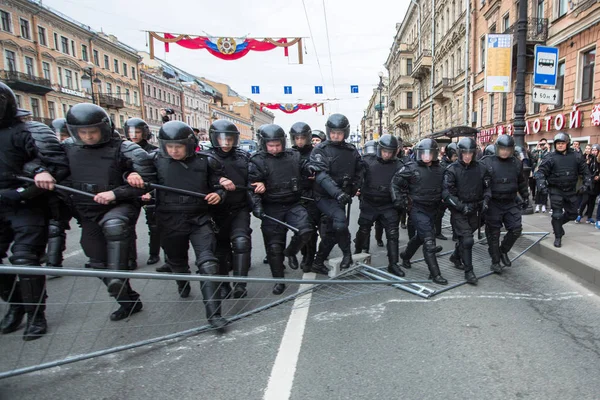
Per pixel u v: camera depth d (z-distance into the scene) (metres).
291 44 10.04
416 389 2.28
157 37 9.85
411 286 4.04
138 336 3.01
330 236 4.39
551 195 5.16
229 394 2.26
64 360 2.49
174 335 2.95
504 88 8.86
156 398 2.23
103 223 3.05
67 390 2.32
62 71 35.09
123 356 2.72
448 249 5.89
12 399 2.23
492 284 4.18
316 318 3.32
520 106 8.09
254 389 2.30
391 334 3.00
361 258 4.73
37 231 3.03
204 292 3.12
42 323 3.02
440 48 30.45
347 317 3.33
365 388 2.30
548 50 7.91
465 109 22.72
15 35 30.28
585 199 7.17
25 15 31.14
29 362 2.61
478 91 21.91
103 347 2.84
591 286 4.09
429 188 4.24
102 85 40.53
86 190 3.10
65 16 35.81
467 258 4.20
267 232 3.98
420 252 5.69
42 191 2.95
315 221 4.91
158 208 3.34
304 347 2.81
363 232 4.84
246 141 31.06
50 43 33.69
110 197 3.02
